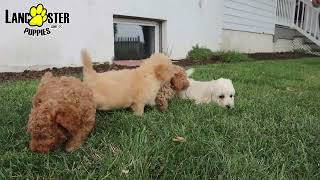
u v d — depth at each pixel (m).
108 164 0.56
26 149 0.62
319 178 0.56
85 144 0.65
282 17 4.77
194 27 2.92
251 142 0.70
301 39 4.99
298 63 2.94
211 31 3.19
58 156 0.60
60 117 0.59
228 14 3.54
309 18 4.71
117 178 0.52
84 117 0.63
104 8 2.06
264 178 0.54
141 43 2.51
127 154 0.59
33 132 0.59
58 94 0.61
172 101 1.02
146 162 0.56
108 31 2.10
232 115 0.95
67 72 1.71
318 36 4.70
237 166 0.57
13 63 1.63
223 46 3.50
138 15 2.33
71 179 0.52
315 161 0.63
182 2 2.75
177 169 0.55
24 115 0.80
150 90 0.87
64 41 1.84
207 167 0.56
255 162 0.59
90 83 0.80
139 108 0.87
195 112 0.92
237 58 2.93
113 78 0.84
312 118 0.91
